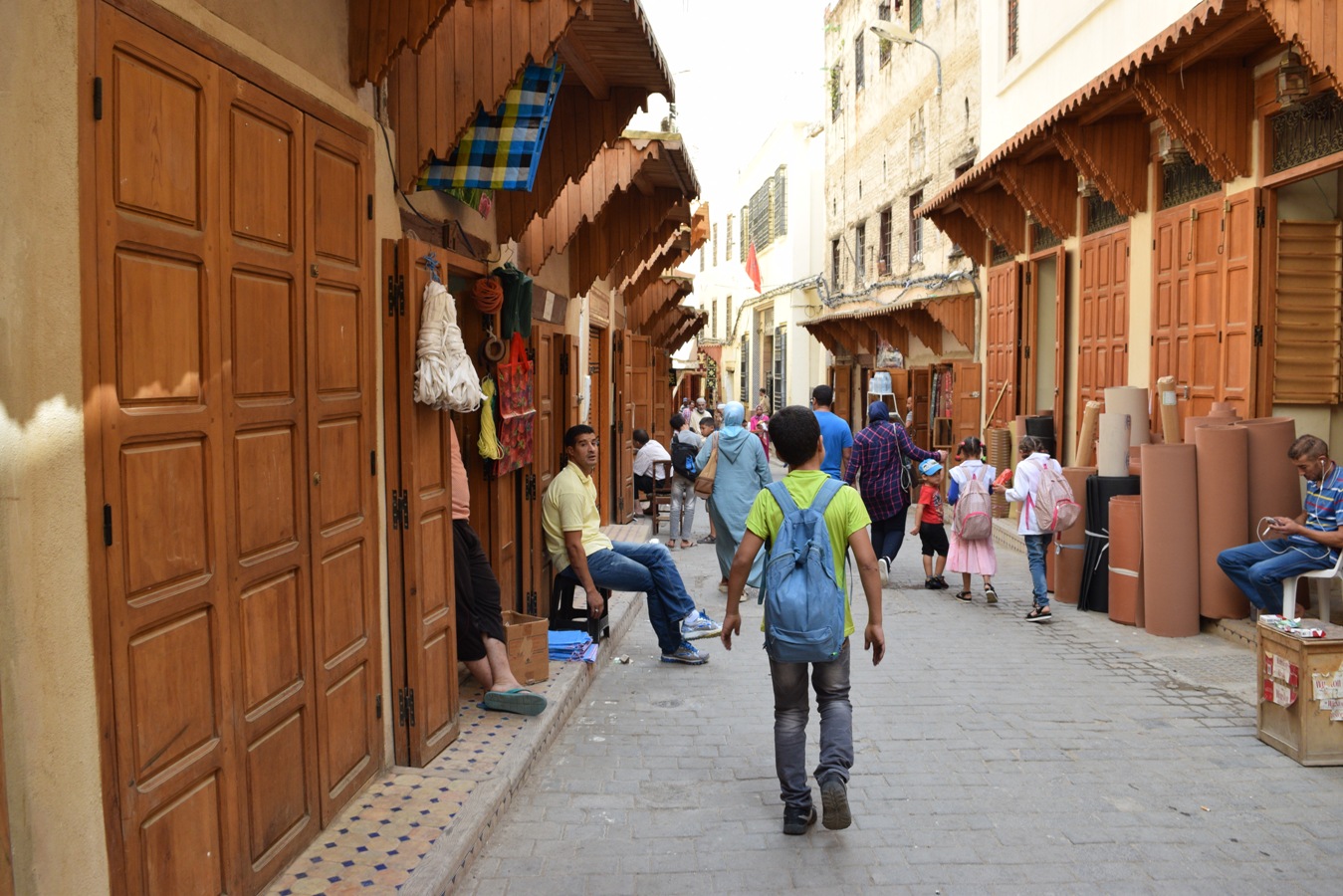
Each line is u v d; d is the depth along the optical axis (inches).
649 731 226.1
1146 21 402.6
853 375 1075.3
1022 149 465.4
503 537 261.3
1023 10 552.7
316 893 135.1
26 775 90.0
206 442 119.9
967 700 245.9
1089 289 480.4
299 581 145.1
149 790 108.5
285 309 140.6
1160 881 152.5
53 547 93.9
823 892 149.6
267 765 135.8
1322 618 269.9
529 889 150.2
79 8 96.5
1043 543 337.4
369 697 172.7
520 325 257.8
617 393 572.4
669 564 286.4
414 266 178.4
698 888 150.9
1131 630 320.2
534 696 215.0
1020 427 510.9
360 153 166.9
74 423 96.6
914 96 808.3
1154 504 308.8
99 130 99.8
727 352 1780.3
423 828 156.1
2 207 87.4
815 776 163.8
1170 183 401.7
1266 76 323.9
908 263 831.7
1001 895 148.3
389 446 179.3
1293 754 203.6
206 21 119.3
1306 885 151.3
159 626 111.2
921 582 416.5
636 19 205.2
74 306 96.5
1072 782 192.7
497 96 182.1
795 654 162.9
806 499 171.6
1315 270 333.4
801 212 1259.8
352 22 163.9
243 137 128.6
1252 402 334.6
